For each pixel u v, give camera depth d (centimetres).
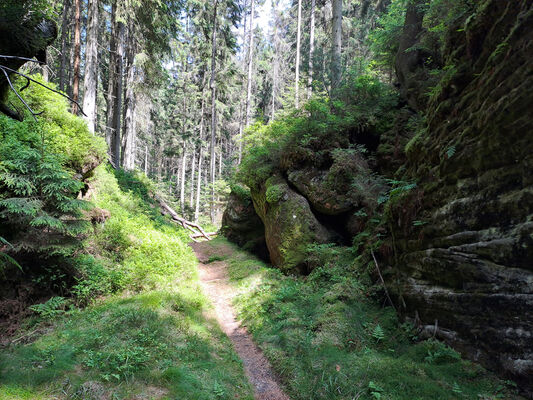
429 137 509
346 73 961
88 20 1260
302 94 1180
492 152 375
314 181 862
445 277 437
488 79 394
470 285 400
